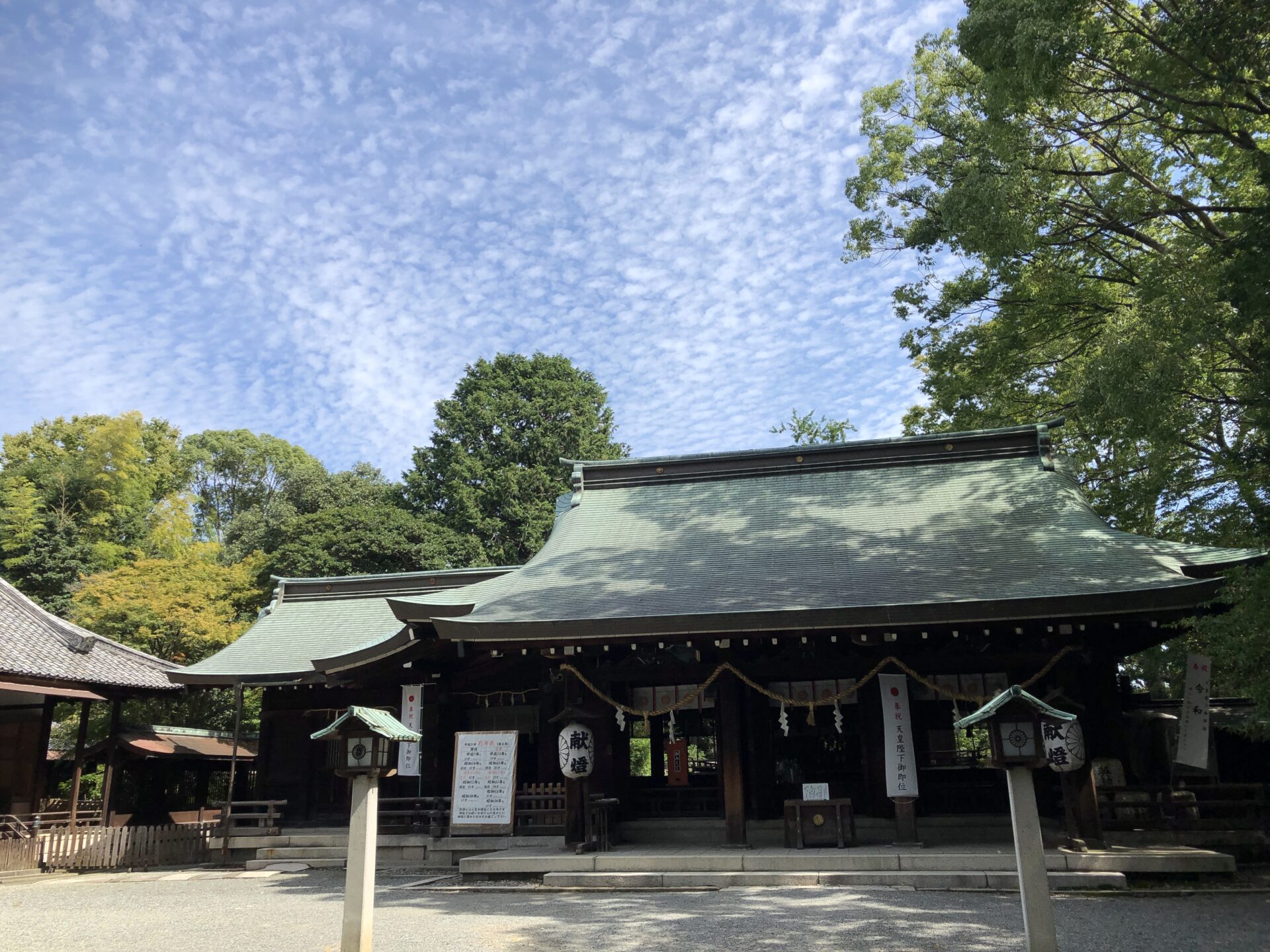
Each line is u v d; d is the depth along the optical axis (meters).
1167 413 11.90
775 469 18.48
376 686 18.89
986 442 17.34
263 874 15.84
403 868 15.26
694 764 17.50
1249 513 12.69
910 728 12.82
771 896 10.73
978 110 17.12
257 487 60.00
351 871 7.74
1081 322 18.33
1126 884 10.69
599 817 13.54
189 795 23.58
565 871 12.47
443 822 16.66
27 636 18.67
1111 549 13.09
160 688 19.55
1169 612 11.93
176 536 44.47
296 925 10.12
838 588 12.98
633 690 14.63
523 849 14.51
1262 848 12.01
